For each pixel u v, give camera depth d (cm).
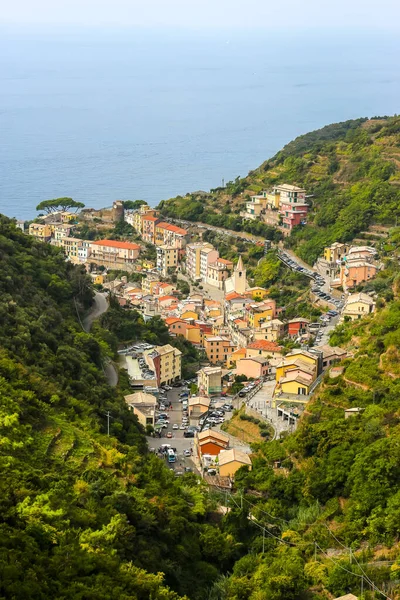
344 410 18250
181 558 14138
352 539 14362
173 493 15888
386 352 19462
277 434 19612
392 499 14550
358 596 12719
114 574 12081
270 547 14912
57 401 17500
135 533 13712
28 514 12544
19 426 15525
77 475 14938
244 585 13450
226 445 19600
